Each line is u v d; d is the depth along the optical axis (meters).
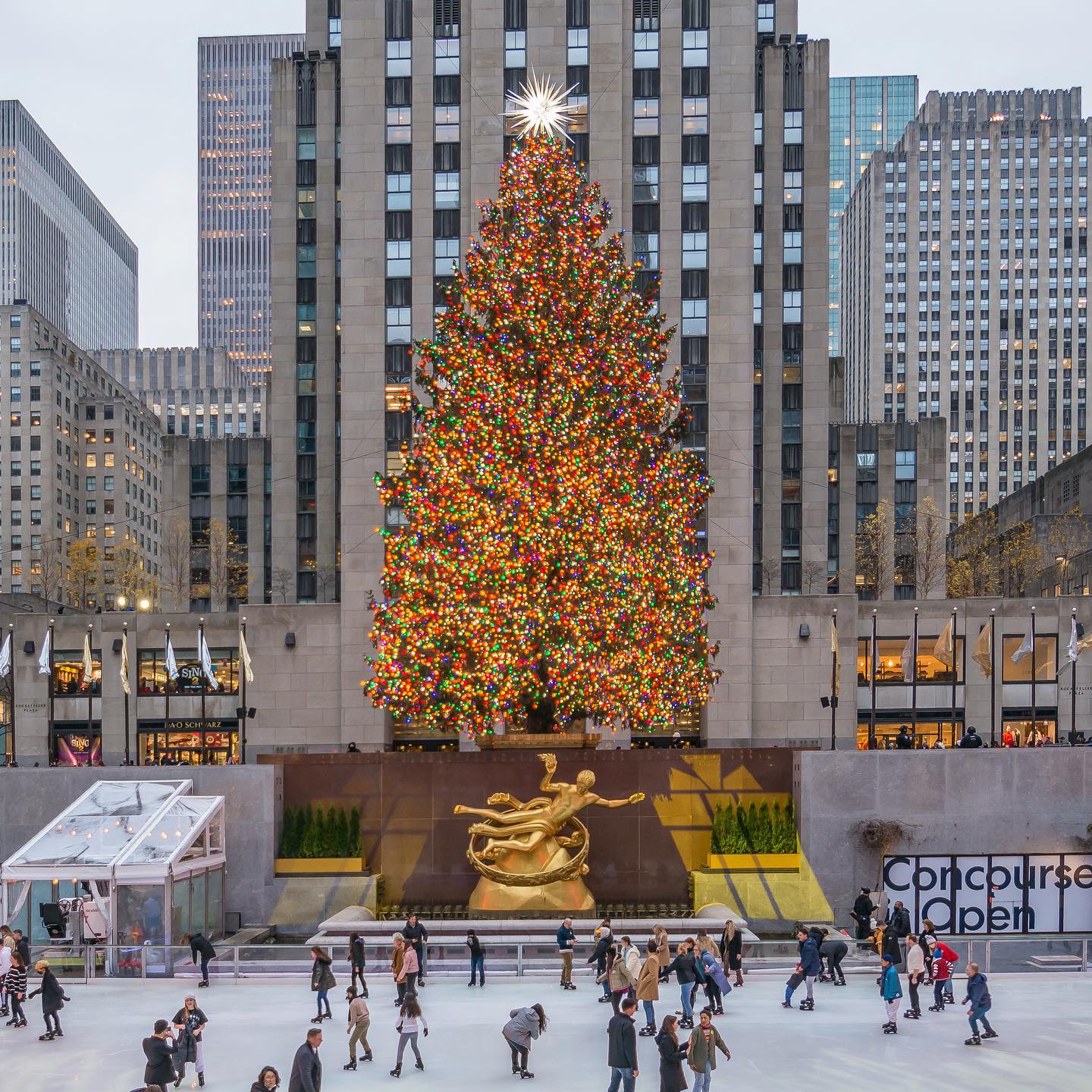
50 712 45.12
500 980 27.69
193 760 61.47
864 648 61.03
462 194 61.62
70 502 149.00
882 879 36.47
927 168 185.00
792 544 75.94
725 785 37.47
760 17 83.38
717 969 24.05
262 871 36.16
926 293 183.62
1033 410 180.00
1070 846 36.72
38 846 31.94
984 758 36.94
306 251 80.38
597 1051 21.42
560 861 33.91
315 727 58.84
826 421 76.06
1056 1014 24.69
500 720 42.06
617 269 41.66
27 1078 20.14
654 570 40.06
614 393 39.94
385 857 36.97
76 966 28.77
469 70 61.81
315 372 80.12
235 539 92.88
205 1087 19.47
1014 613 60.16
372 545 59.38
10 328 143.75
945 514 91.19
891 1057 21.19
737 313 59.75
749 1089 19.33
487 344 39.53
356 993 24.69
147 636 62.28
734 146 60.88
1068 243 181.62
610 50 60.34
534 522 37.47
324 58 81.88
